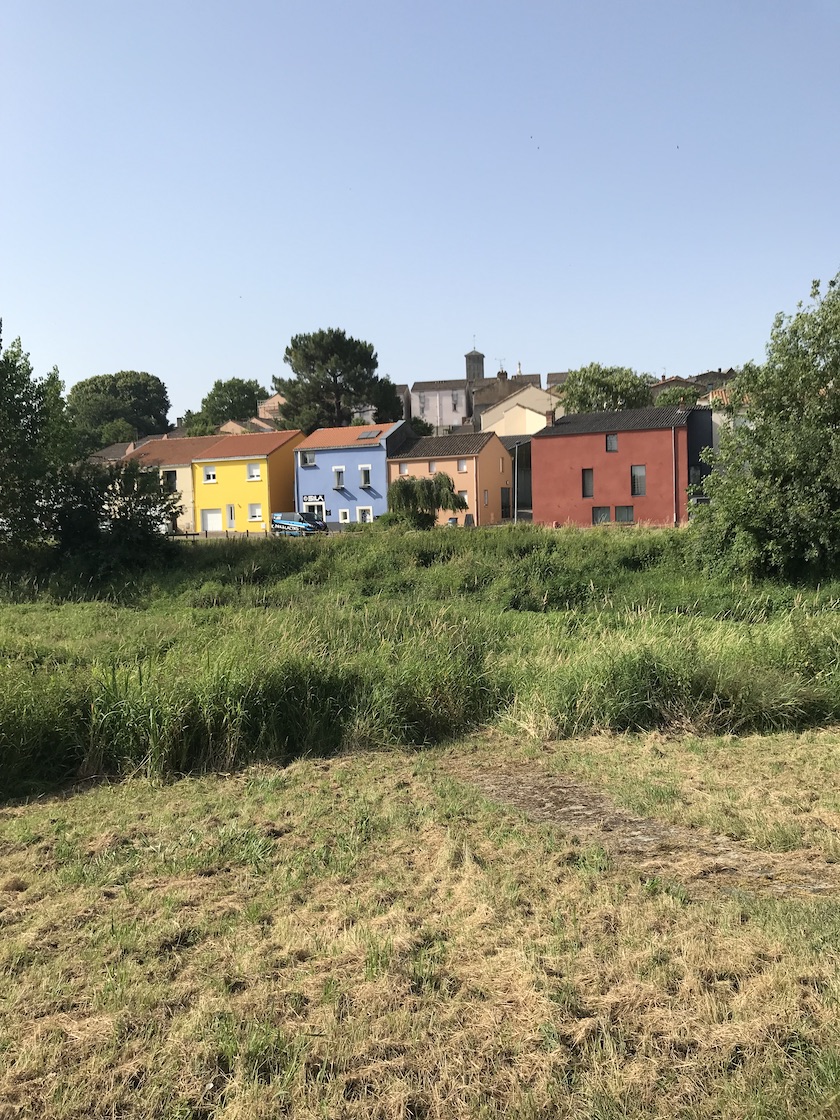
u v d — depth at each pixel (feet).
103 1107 8.68
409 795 20.36
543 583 61.31
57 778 22.63
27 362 68.64
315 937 12.35
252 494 169.58
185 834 17.65
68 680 25.53
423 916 13.07
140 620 44.62
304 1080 8.99
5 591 59.21
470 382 304.30
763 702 27.55
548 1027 9.63
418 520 103.04
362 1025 9.89
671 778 21.34
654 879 14.28
